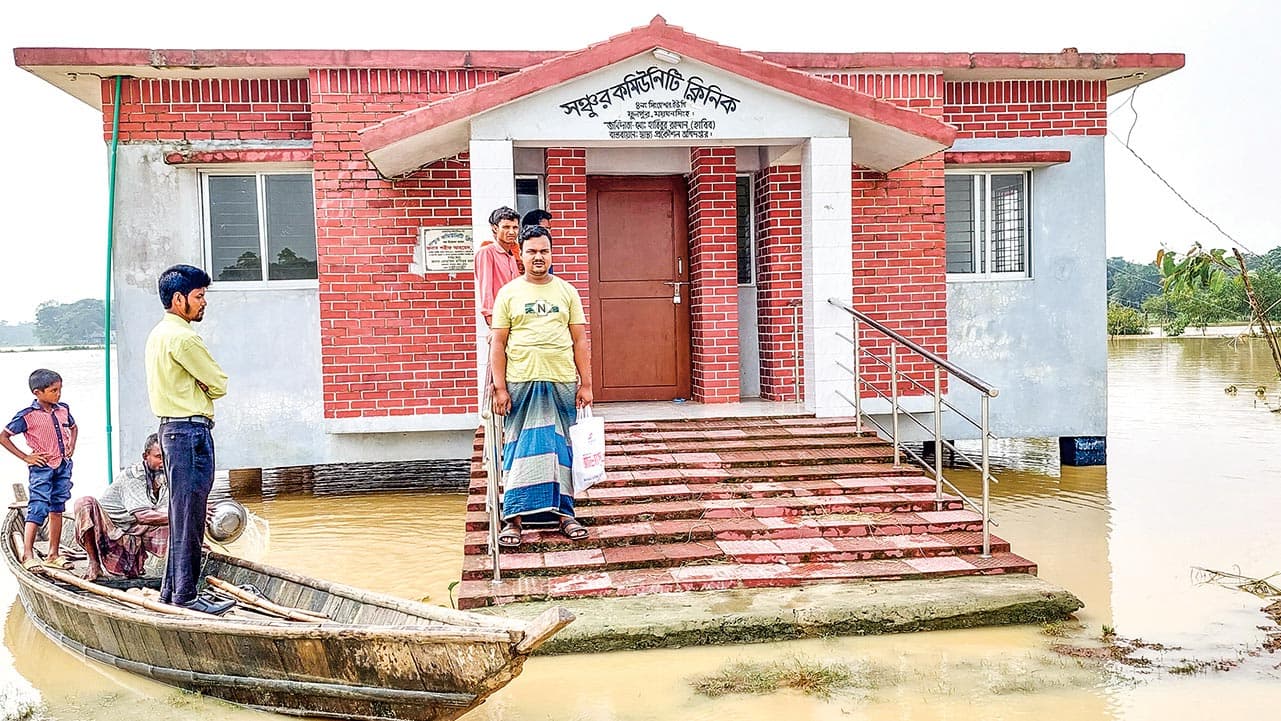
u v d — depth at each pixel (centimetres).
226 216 1085
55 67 1005
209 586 661
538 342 679
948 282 1170
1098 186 1180
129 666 594
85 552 764
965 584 654
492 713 511
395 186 1045
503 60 1042
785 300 1078
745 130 909
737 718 500
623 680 550
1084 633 612
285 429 1085
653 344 1114
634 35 873
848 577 658
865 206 1091
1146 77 1167
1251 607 659
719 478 797
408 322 1052
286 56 1012
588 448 689
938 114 1101
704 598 631
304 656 502
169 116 1055
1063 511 966
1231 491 1054
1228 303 809
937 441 772
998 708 506
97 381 2930
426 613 535
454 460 1143
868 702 516
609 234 1106
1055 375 1186
